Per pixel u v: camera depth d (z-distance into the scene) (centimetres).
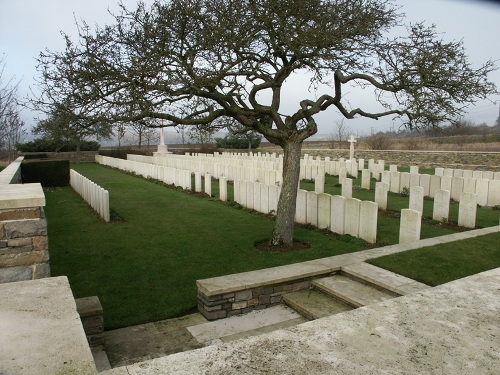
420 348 184
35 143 3167
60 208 1198
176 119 650
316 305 476
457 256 566
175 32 644
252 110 734
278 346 181
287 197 736
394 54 746
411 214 711
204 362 166
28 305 210
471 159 2075
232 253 702
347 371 163
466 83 707
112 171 2406
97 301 414
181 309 490
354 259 568
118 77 601
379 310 225
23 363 157
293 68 738
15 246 378
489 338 195
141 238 822
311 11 612
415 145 3569
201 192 1466
